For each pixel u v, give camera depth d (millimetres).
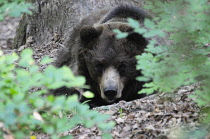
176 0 8680
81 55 13805
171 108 10820
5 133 7301
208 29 9039
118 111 11500
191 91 11547
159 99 11664
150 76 8797
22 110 6742
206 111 9930
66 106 7031
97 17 16312
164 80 8703
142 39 13352
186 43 8633
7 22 32031
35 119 7230
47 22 22766
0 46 27047
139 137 9586
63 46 16469
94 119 7219
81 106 7418
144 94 14156
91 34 13516
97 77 13523
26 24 23562
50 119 7906
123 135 9859
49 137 10188
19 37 24016
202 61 8773
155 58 8930
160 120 10336
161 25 8578
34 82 7316
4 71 7824
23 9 7773
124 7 15203
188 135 8750
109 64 13195
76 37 15727
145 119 10508
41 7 22953
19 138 7395
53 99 6992
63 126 7535
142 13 14711
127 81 13562
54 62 16125
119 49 13234
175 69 8539
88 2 21734
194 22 8836
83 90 14359
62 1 22344
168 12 8609
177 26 8555
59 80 6805
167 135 9328
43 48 21422
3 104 7348
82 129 10609
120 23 13875
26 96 7395
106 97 12969
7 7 7809
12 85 7520
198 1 8945
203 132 8617
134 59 13320
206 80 8836
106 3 21422
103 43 13352
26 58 7719
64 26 21953
